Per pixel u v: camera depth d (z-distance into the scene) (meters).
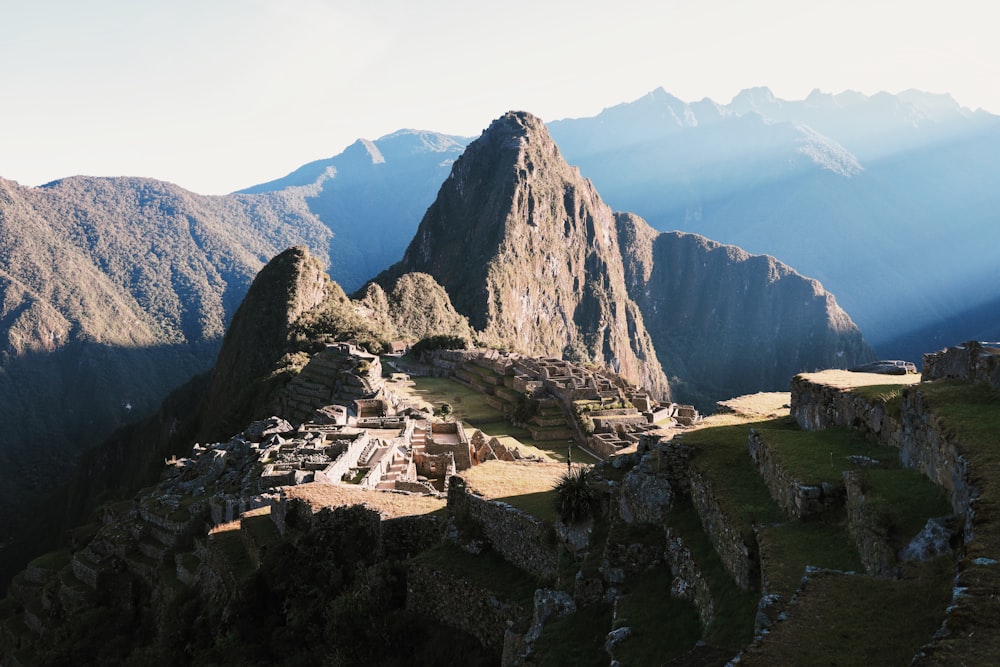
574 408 94.00
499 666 18.64
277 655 23.70
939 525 11.09
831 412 20.14
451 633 20.36
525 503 22.30
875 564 11.50
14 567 109.88
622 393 105.12
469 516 23.36
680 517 17.45
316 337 166.12
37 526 144.88
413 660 20.27
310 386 97.94
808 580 10.70
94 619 37.97
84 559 43.75
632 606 15.64
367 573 23.77
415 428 52.59
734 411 28.02
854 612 9.69
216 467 49.84
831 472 14.62
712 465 18.06
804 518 13.85
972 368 16.03
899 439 15.79
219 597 29.41
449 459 42.06
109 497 104.75
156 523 43.97
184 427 150.25
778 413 27.02
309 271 190.00
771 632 9.45
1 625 45.88
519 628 17.23
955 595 8.43
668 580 16.34
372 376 99.38
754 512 14.87
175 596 33.06
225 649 24.77
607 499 19.86
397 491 30.45
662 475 18.88
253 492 35.47
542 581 19.08
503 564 21.42
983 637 7.62
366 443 43.25
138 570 40.84
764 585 11.95
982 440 11.94
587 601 16.84
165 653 29.08
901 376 23.09
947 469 12.47
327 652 22.00
